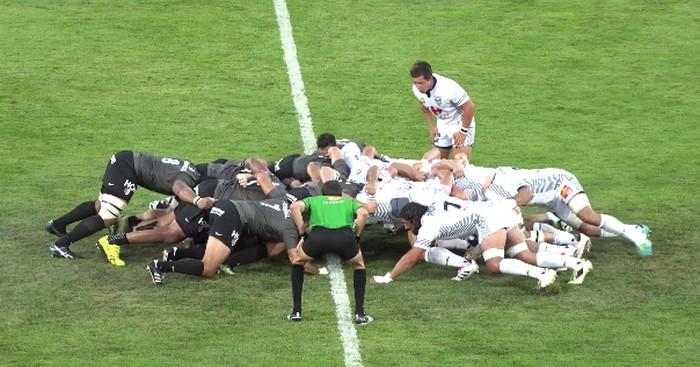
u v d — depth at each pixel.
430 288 36.75
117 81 57.50
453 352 32.03
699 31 64.25
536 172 40.00
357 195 39.50
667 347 32.44
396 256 39.72
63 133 51.81
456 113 45.31
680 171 48.84
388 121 54.09
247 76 58.47
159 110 54.59
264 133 52.41
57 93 55.91
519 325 33.91
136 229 39.28
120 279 37.34
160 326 33.78
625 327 33.84
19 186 46.03
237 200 38.03
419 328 33.66
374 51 61.62
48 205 44.09
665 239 41.31
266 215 37.34
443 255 37.50
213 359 31.48
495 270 36.94
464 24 64.94
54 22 63.94
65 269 38.12
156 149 50.50
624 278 37.66
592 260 39.25
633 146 51.66
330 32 63.66
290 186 40.91
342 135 52.47
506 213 37.50
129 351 32.03
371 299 35.84
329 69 59.50
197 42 62.03
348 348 32.22
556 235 39.34
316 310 35.00
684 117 54.78
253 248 38.03
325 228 34.41
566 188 39.59
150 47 61.28
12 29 62.81
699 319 34.53
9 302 35.47
